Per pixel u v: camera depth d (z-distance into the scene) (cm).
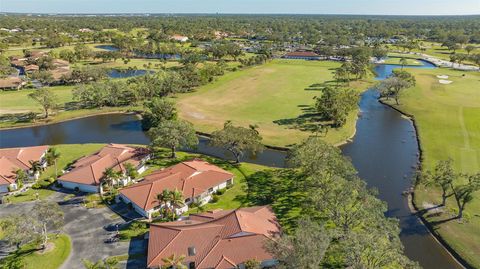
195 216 7069
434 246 6581
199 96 16625
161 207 7431
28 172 9144
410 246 6575
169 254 5919
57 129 12925
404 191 8425
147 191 7656
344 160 8012
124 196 7725
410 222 7269
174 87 16588
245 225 6278
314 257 4666
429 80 18912
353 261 4866
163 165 9681
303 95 16650
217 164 9700
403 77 16862
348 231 5597
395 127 12900
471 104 14600
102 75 19250
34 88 17988
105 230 6881
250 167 9575
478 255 6209
